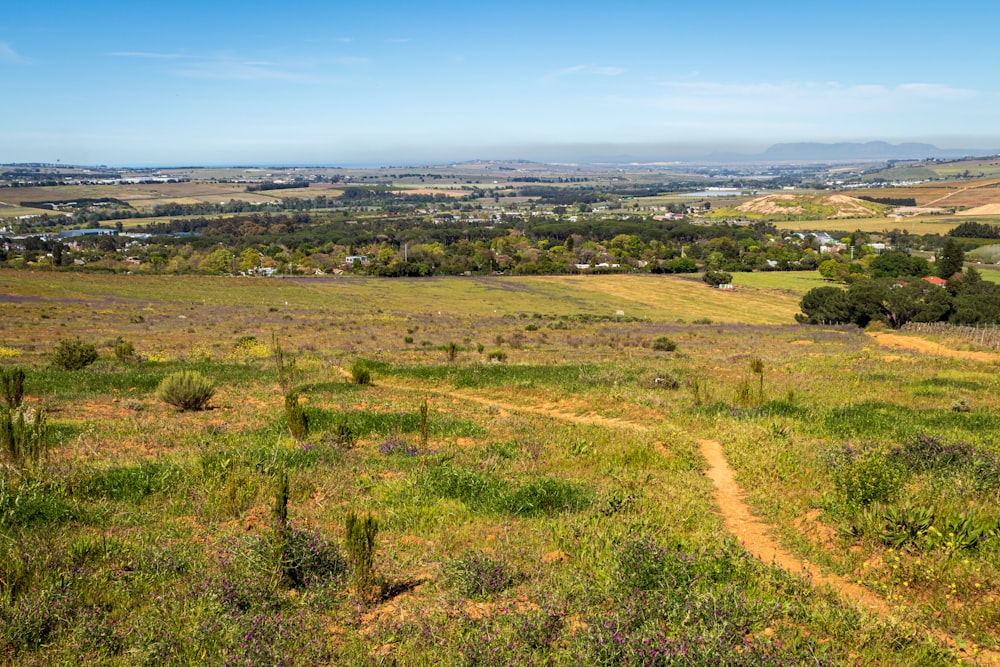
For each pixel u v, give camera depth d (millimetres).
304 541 7156
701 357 34344
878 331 54156
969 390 19875
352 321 63906
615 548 7488
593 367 25578
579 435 14688
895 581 7043
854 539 8258
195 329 52562
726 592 6352
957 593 6656
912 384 21312
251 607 6160
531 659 5387
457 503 9828
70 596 6117
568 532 8461
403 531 8711
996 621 6094
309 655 5477
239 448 12594
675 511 9438
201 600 6273
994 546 7562
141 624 5766
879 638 5844
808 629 6086
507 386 21391
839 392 20078
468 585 6766
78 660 5332
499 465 12219
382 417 15781
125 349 30297
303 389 20875
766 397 18750
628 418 17109
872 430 14594
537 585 6875
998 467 10469
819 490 10336
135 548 7523
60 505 8680
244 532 8211
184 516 8945
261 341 43844
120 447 12758
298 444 13086
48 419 15172
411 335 51156
